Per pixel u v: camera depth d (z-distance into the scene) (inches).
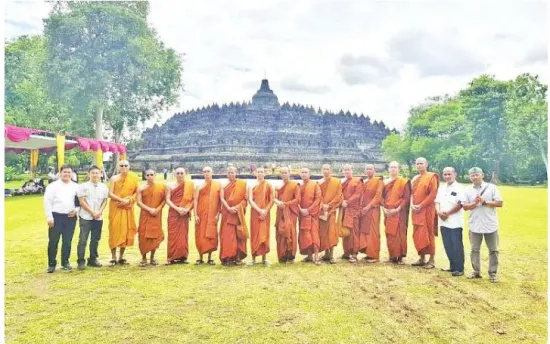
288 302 233.3
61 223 289.4
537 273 293.0
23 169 1111.0
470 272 298.2
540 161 801.6
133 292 247.4
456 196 290.2
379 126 1574.8
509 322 214.1
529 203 589.3
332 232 321.1
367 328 202.8
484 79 820.0
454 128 849.5
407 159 904.9
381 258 342.0
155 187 311.1
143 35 881.5
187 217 316.5
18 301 232.8
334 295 245.4
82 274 283.6
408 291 254.8
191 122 1571.1
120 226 305.4
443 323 210.8
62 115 957.2
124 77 882.1
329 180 326.3
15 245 367.2
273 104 1652.3
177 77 954.1
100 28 848.9
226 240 309.7
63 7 868.0
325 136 1519.4
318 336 193.9
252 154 1432.1
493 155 818.2
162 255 347.3
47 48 854.5
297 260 332.8
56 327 201.2
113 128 1040.2
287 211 317.4
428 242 308.5
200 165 1423.5
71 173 296.2
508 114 802.2
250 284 263.7
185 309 222.5
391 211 322.0
